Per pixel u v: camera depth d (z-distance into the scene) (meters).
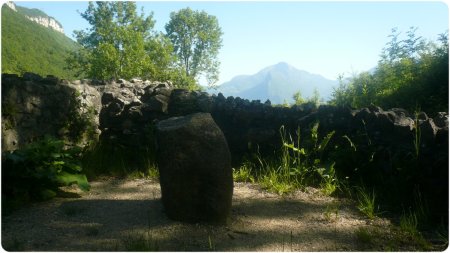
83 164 4.99
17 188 3.59
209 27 29.44
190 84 22.52
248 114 5.42
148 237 2.93
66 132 5.28
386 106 7.26
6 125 4.28
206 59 29.67
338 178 4.33
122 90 6.27
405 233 3.06
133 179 4.83
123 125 5.85
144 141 5.71
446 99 6.45
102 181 4.73
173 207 3.24
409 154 3.85
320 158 4.63
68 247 2.72
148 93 6.23
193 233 3.03
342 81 9.21
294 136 5.09
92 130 5.70
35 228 3.07
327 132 4.81
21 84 4.55
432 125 3.84
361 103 7.91
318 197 4.02
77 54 27.47
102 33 23.97
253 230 3.13
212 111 5.69
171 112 5.84
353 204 3.79
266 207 3.70
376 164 4.18
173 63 23.30
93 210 3.54
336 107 4.87
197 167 3.15
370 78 9.00
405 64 8.13
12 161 3.62
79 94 5.50
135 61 20.75
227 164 3.23
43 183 3.82
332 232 3.10
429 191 3.61
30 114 4.68
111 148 5.68
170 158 3.19
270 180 4.34
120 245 2.77
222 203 3.20
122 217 3.35
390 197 3.75
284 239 2.95
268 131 5.27
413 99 6.85
